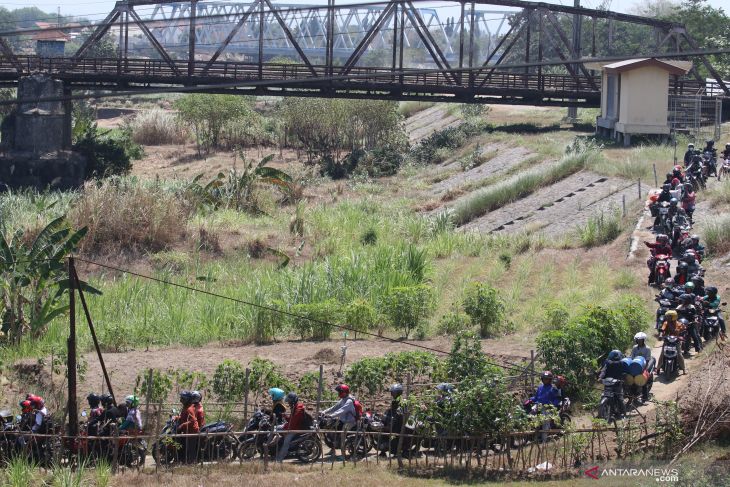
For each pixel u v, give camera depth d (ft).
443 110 262.26
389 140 222.89
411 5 194.49
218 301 93.09
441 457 54.60
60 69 193.06
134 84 206.59
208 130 244.83
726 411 53.31
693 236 90.53
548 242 115.14
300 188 167.73
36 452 54.19
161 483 49.44
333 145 226.79
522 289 97.96
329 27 191.31
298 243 130.52
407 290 86.12
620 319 70.74
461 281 101.76
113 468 51.83
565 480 48.93
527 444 54.65
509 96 200.54
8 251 83.87
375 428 55.57
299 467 52.65
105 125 300.81
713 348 68.03
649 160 146.51
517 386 64.59
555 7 200.75
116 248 120.47
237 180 151.23
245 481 49.37
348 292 95.30
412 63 388.37
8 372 72.43
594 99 203.92
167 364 75.05
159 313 90.12
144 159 231.30
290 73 199.21
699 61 268.82
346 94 194.80
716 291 70.79
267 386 65.00
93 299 93.40
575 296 90.74
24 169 185.47
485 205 148.15
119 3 190.60
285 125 240.53
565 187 144.97
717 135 168.04
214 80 192.65
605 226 112.47
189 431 53.93
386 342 82.79
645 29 323.78
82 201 125.70
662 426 52.70
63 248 84.64
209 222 132.16
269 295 93.76
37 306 84.74
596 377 67.31
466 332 65.10
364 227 138.31
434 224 136.77
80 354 74.02
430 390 61.77
